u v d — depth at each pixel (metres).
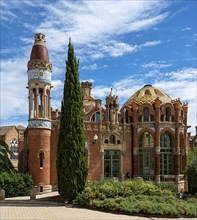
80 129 33.78
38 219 23.25
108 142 45.69
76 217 24.33
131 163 46.84
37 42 42.03
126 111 49.44
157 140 46.25
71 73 34.56
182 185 47.59
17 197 36.09
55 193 38.94
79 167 32.84
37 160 39.75
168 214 26.08
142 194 31.91
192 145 69.69
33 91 41.62
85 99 58.53
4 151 38.75
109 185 32.59
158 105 46.69
